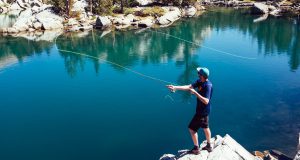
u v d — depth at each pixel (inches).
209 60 1791.3
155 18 3063.5
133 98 1310.3
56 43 2357.3
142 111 1180.5
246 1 3973.9
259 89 1330.0
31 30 2765.7
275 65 1649.9
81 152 928.9
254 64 1678.2
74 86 1488.7
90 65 1815.9
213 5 4023.1
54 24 2819.9
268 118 1075.3
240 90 1327.5
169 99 1280.8
